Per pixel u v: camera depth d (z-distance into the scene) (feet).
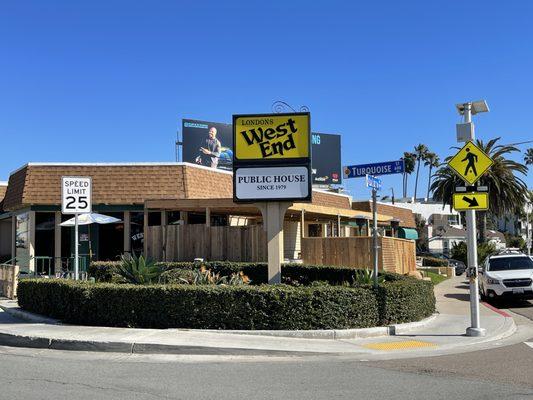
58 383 24.97
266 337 35.65
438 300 65.72
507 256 68.64
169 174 77.41
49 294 42.96
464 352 34.19
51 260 77.56
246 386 24.68
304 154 44.68
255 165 44.93
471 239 40.60
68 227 78.69
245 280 50.14
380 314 40.40
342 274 58.18
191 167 79.46
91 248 78.64
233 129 45.21
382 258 67.82
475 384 25.38
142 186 76.48
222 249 68.28
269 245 44.86
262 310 36.96
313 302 37.40
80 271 70.23
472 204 40.60
